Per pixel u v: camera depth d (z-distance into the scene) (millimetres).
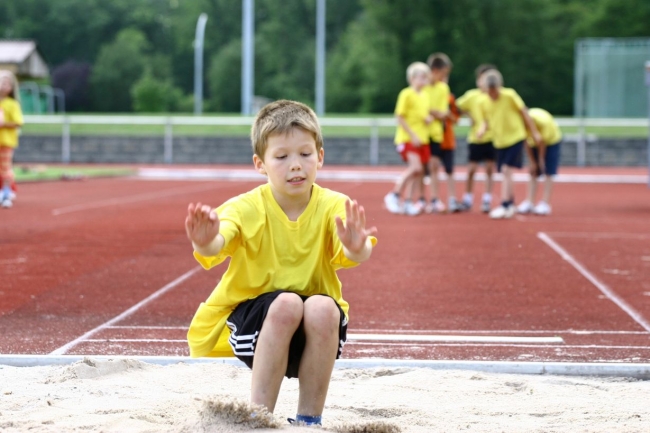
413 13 137500
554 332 12859
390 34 140500
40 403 8492
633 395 9328
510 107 29172
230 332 7676
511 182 29578
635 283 17203
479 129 29391
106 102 184000
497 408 8727
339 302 7723
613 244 23188
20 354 11258
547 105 139250
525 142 30891
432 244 22953
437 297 15695
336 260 7500
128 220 28547
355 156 66500
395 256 20812
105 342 12047
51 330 12805
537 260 20266
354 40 157375
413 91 29797
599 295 15938
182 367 10250
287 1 186500
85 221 28094
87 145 68938
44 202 35125
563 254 21297
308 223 7555
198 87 134000
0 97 31547
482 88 29078
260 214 7520
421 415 8430
